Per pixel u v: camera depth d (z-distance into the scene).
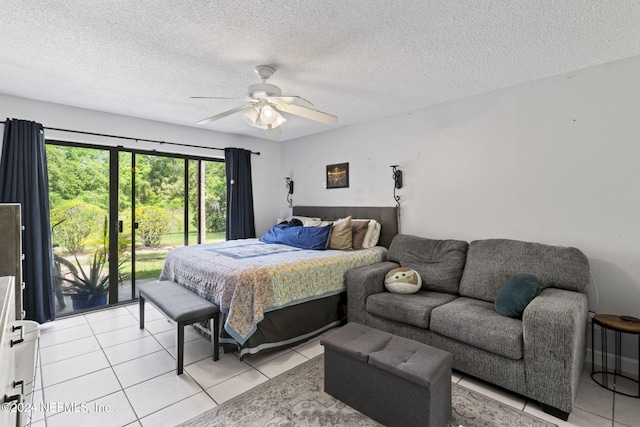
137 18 1.81
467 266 2.81
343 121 4.11
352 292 2.93
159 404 1.93
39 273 3.07
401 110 3.63
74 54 2.24
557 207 2.65
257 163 5.09
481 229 3.10
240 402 1.95
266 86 2.34
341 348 1.90
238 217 4.72
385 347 1.88
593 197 2.48
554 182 2.66
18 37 2.01
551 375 1.82
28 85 2.81
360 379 1.84
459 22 1.87
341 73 2.60
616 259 2.39
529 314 1.90
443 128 3.36
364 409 1.83
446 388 1.73
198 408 1.90
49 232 3.20
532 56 2.30
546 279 2.37
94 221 3.66
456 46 2.15
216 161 4.71
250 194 4.88
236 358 2.52
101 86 2.85
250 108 2.59
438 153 3.41
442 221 3.39
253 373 2.29
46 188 3.19
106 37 2.02
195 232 4.49
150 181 4.07
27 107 3.13
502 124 2.95
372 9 1.74
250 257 3.03
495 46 2.15
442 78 2.71
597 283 2.47
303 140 4.98
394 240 3.48
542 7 1.72
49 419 1.80
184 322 2.28
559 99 2.63
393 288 2.81
